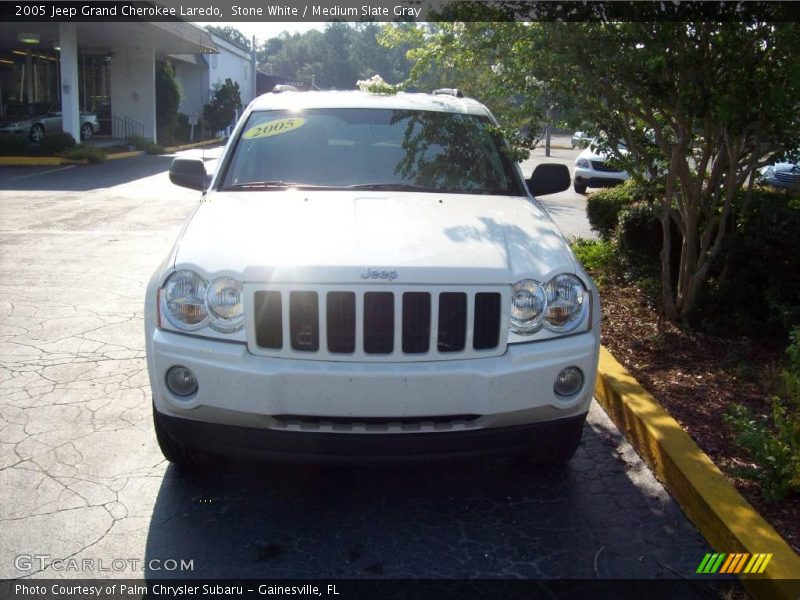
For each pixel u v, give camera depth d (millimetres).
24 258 9555
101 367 5766
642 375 5480
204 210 4383
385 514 3924
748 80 4918
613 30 4984
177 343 3551
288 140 5188
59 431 4676
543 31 5023
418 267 3549
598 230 9461
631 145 5996
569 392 3723
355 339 3486
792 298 6090
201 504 3947
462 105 5703
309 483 4203
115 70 33656
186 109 43906
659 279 7375
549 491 4172
